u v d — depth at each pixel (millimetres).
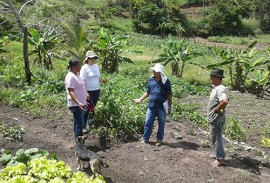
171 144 5219
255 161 4945
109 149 4793
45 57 10562
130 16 37500
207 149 5207
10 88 7168
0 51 11305
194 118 6594
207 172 4418
